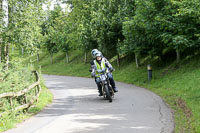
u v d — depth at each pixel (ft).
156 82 67.15
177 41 63.36
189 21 66.13
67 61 181.37
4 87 40.47
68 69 157.38
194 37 67.00
